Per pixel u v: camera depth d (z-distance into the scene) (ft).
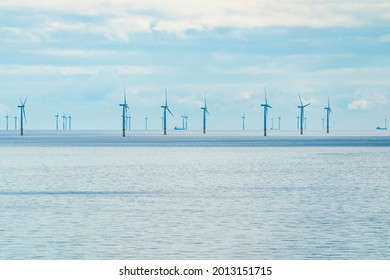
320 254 380.17
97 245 403.75
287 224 481.87
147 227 468.75
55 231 451.53
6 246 400.47
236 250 390.01
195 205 596.29
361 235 436.35
